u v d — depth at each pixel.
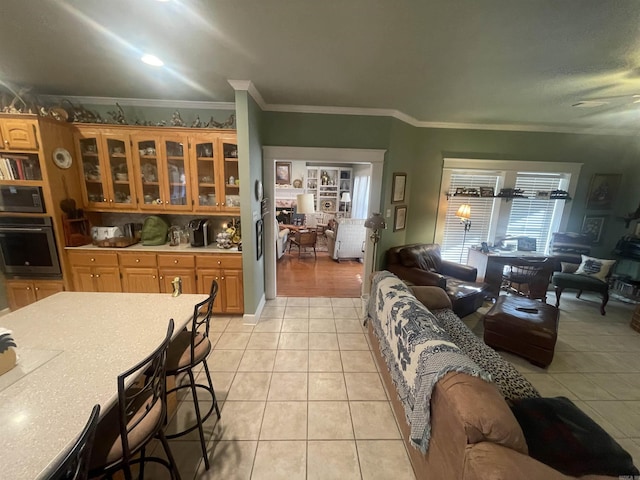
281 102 3.28
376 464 1.66
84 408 0.96
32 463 0.77
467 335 2.35
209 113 3.38
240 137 2.77
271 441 1.79
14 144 2.71
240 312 3.34
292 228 6.97
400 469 1.63
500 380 1.80
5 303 3.06
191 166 3.18
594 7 1.44
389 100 3.10
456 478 1.05
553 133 4.21
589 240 4.33
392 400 2.05
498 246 4.48
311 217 8.48
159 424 1.21
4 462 0.77
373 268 3.90
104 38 1.84
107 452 1.05
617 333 3.26
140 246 3.30
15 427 0.88
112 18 1.61
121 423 1.01
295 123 3.47
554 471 0.90
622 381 2.44
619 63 2.08
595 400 2.21
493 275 4.04
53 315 1.65
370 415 2.01
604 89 2.60
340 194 8.73
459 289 3.45
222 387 2.27
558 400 1.49
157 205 3.27
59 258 3.02
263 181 3.62
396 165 3.83
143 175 3.22
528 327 2.60
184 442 1.78
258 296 3.45
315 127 3.49
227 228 3.47
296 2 1.45
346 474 1.60
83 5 1.48
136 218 3.61
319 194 8.66
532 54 1.98
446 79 2.47
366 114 3.49
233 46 1.94
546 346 2.52
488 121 3.92
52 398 1.00
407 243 4.44
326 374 2.44
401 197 4.06
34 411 0.94
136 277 3.21
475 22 1.61
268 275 3.92
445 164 4.20
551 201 4.59
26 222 2.89
